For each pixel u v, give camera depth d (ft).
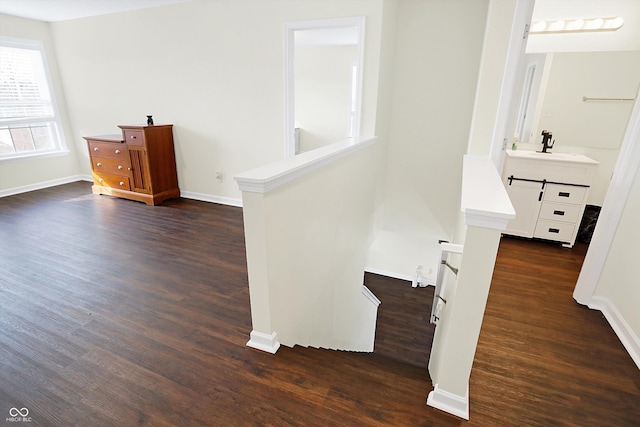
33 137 16.24
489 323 7.25
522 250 11.23
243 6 11.79
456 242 10.56
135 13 13.62
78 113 16.88
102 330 6.51
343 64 21.29
